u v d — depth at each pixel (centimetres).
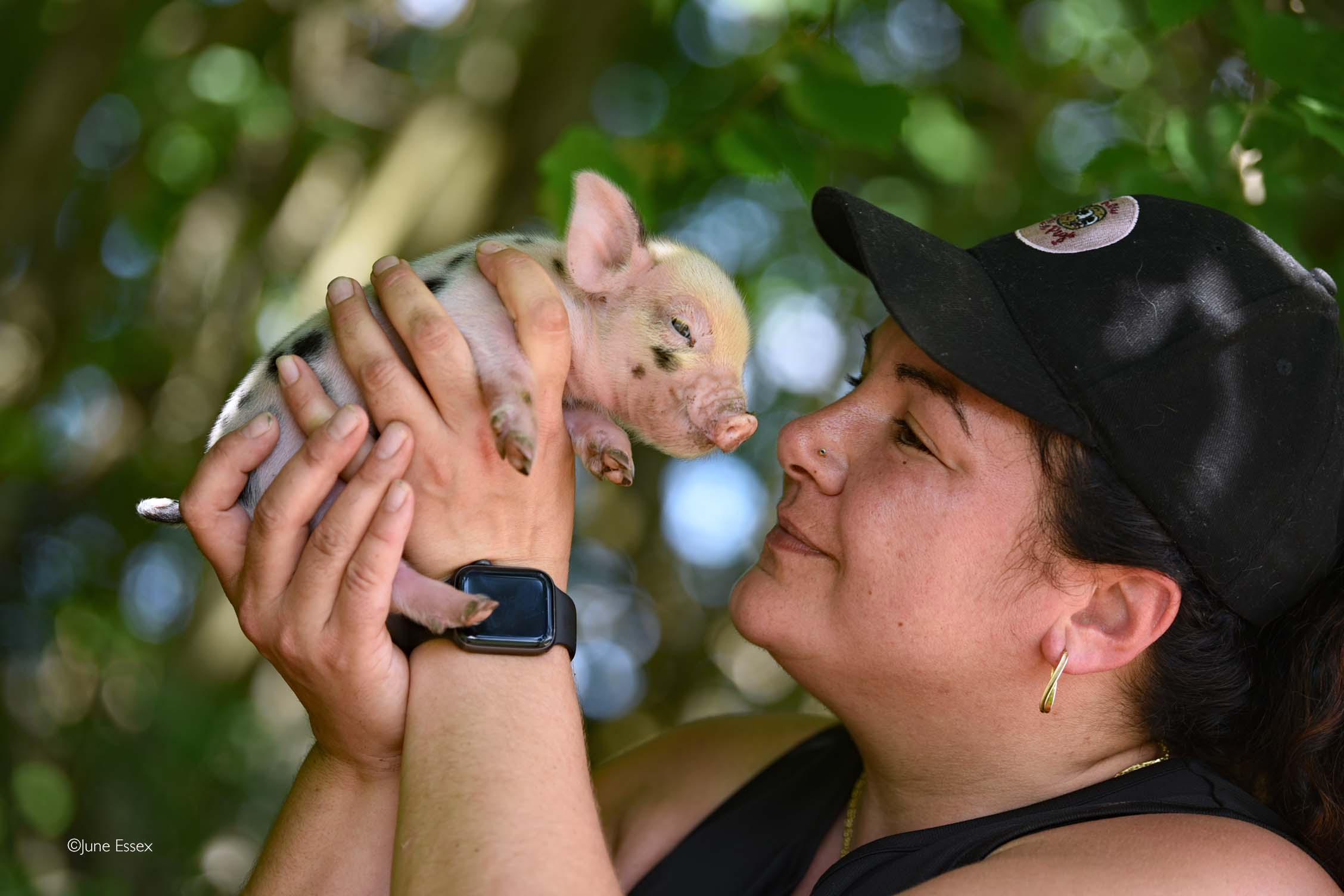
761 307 1113
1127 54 671
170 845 805
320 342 320
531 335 280
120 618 1038
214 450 286
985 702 298
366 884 290
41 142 807
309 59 918
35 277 894
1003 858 259
